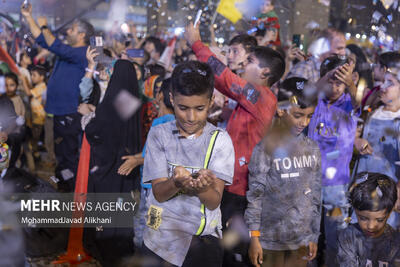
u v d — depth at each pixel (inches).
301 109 80.4
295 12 207.8
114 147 101.7
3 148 119.6
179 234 65.5
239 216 87.1
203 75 62.8
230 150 66.3
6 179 130.0
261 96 83.9
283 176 80.1
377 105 97.6
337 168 91.9
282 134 82.4
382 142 94.0
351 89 91.5
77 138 137.6
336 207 91.9
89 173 103.0
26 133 167.8
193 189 58.5
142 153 99.5
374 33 129.3
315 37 121.1
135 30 182.1
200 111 63.1
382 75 96.0
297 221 80.4
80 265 98.5
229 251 87.7
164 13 206.4
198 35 90.4
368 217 76.8
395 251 77.9
